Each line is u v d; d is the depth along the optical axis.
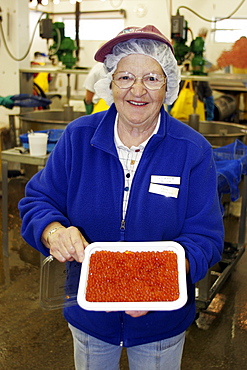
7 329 2.18
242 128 3.48
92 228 1.18
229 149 2.72
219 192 2.26
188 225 1.14
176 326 1.19
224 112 5.23
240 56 3.22
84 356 1.23
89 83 3.47
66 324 2.23
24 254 2.98
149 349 1.19
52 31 3.63
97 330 1.17
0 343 2.07
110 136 1.16
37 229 1.11
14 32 3.88
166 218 1.13
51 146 2.84
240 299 2.51
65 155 1.20
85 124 1.20
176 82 1.18
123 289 0.95
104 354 1.22
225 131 3.34
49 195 1.21
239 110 5.92
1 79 4.05
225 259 2.77
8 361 1.96
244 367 1.95
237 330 2.22
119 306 0.89
